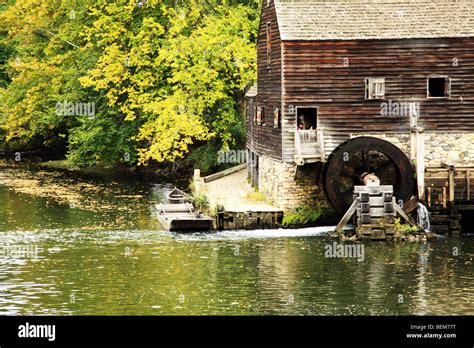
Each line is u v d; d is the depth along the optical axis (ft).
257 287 112.27
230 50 196.95
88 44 218.79
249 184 187.32
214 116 207.62
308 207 151.43
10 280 115.14
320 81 152.66
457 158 154.81
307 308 104.01
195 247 134.51
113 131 222.89
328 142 153.58
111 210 165.99
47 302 105.81
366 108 153.48
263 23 166.50
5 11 252.42
